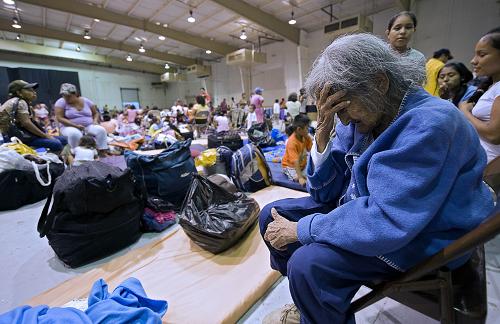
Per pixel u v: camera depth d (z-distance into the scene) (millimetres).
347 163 844
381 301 1150
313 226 683
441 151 538
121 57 14633
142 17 8664
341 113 712
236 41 11336
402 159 560
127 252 1590
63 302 1161
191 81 16547
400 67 645
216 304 1117
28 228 1935
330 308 640
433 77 2084
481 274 676
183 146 2156
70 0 7246
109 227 1522
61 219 1396
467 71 1851
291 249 895
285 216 992
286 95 11297
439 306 642
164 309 979
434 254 560
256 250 1507
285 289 1261
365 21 7270
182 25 9398
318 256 645
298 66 10578
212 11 8164
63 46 12297
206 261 1430
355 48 639
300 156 2580
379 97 648
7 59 11703
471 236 493
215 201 1636
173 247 1582
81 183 1381
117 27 9625
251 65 11930
